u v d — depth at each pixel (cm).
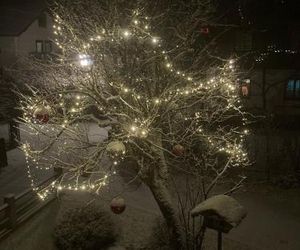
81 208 944
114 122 716
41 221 987
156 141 782
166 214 810
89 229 885
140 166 766
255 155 1498
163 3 917
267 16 1905
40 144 1302
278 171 1438
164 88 779
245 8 1897
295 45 1959
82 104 777
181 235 816
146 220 1059
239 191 1267
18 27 2712
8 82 1775
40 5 2928
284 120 2070
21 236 894
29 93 1628
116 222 1031
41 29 2944
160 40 857
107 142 730
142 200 1195
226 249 920
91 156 712
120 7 832
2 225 881
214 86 880
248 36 1986
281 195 1246
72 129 775
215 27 1694
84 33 812
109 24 739
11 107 1689
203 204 623
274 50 1986
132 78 743
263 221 1077
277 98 2088
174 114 848
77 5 891
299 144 1568
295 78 2014
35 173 1395
